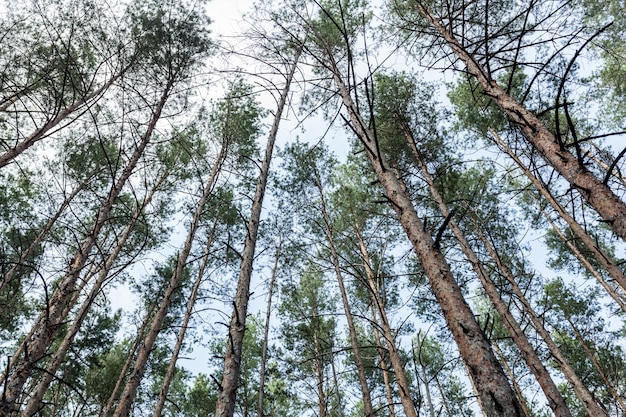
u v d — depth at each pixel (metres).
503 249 9.64
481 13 6.38
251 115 11.75
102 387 11.44
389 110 9.98
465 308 2.77
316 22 7.72
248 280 5.00
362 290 11.20
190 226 10.91
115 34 8.04
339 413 9.65
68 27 7.62
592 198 3.72
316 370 12.76
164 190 10.97
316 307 12.83
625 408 9.69
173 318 11.91
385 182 3.90
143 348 8.15
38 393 7.03
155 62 8.50
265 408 14.17
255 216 5.68
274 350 13.09
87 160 9.48
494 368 2.38
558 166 4.18
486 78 5.35
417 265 10.82
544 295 12.01
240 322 4.51
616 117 10.80
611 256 11.14
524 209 11.46
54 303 5.80
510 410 2.14
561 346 11.95
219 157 11.21
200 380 14.99
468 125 10.89
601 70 10.29
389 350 7.07
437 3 7.29
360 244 10.45
